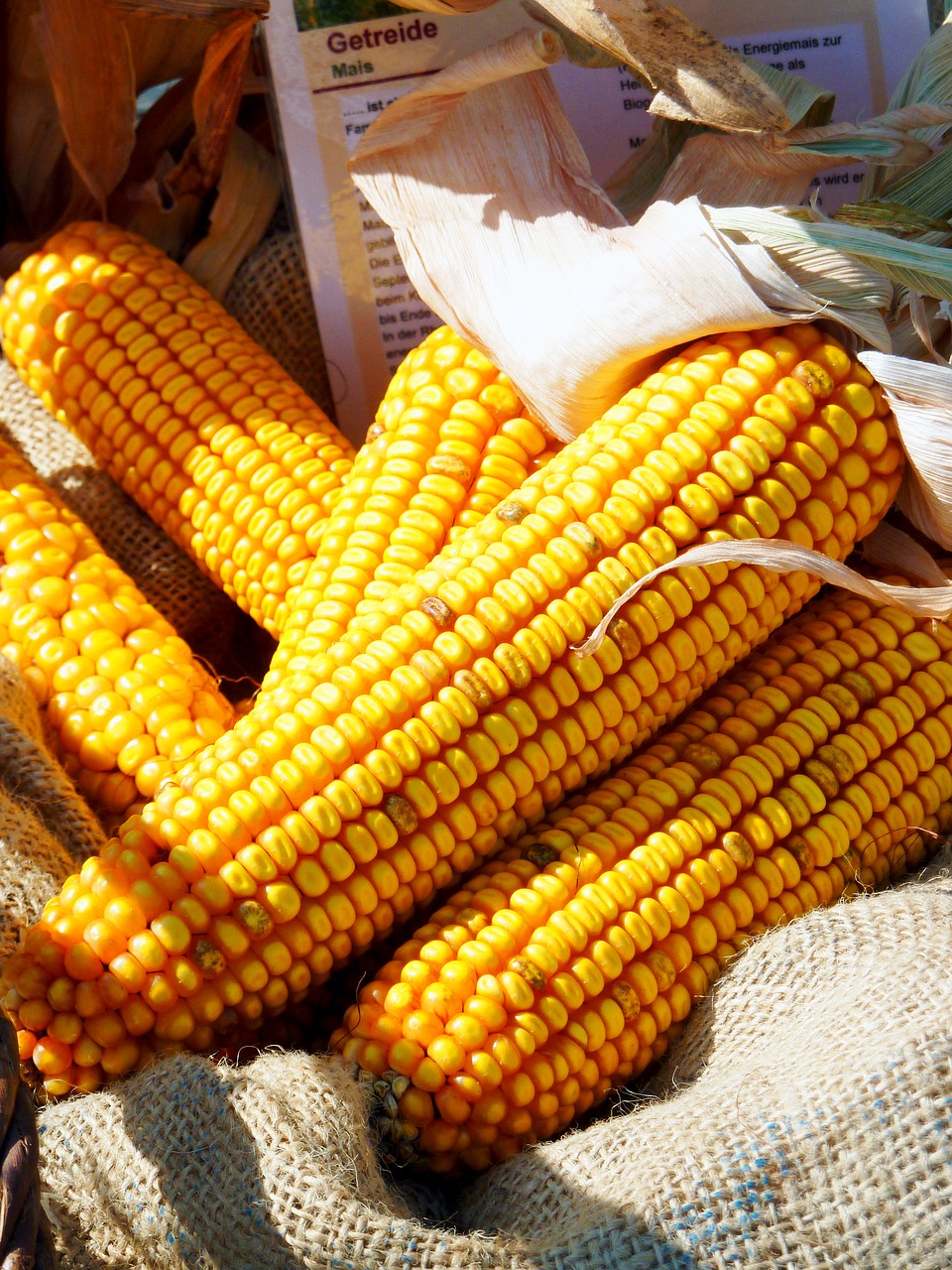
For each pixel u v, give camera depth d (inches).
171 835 42.7
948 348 52.4
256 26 66.0
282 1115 38.4
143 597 58.9
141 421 62.6
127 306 63.1
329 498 60.1
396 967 43.8
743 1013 44.8
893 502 55.5
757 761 48.6
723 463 46.6
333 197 66.9
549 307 51.5
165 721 52.9
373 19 63.3
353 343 69.9
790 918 47.9
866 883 50.8
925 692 51.8
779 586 48.6
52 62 63.8
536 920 44.0
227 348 63.6
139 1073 41.3
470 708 44.1
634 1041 45.0
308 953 43.5
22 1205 32.7
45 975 41.6
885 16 62.7
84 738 52.8
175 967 41.6
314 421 63.8
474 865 47.3
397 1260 36.1
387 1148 42.3
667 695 48.2
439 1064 41.7
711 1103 39.8
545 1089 43.0
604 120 64.1
